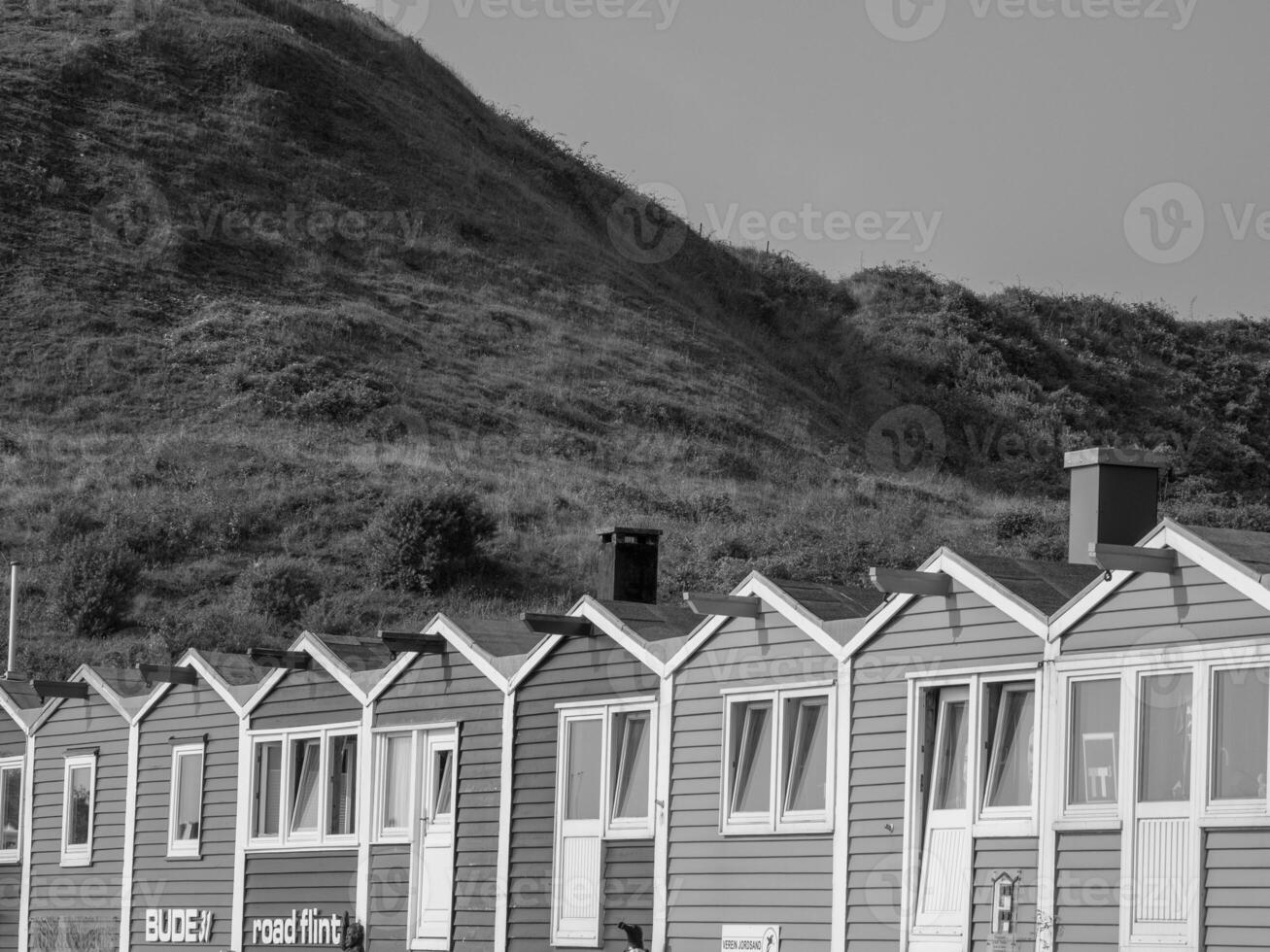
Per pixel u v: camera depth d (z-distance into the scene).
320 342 177.38
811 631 47.03
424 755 57.56
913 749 43.88
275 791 62.16
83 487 137.38
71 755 70.25
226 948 62.03
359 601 119.81
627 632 52.12
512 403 174.75
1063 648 41.03
